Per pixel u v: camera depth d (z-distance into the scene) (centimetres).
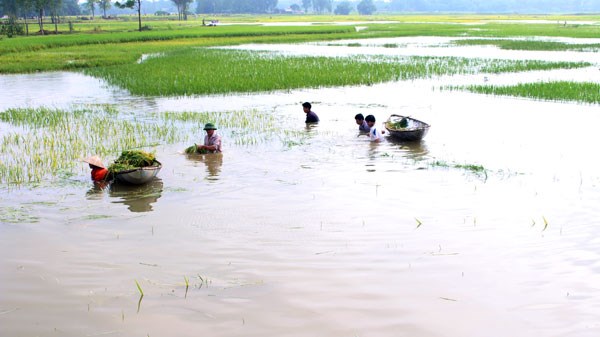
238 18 16812
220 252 707
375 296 593
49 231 784
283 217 828
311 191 949
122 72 2839
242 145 1292
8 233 775
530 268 653
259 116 1664
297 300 587
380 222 802
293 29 7494
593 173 1033
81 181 1026
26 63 3444
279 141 1328
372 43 5369
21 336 527
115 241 747
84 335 528
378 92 2194
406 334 524
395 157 1169
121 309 573
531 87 2186
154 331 532
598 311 558
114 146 1288
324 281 627
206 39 5934
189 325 542
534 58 3675
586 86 2180
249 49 4569
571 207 852
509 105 1855
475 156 1170
